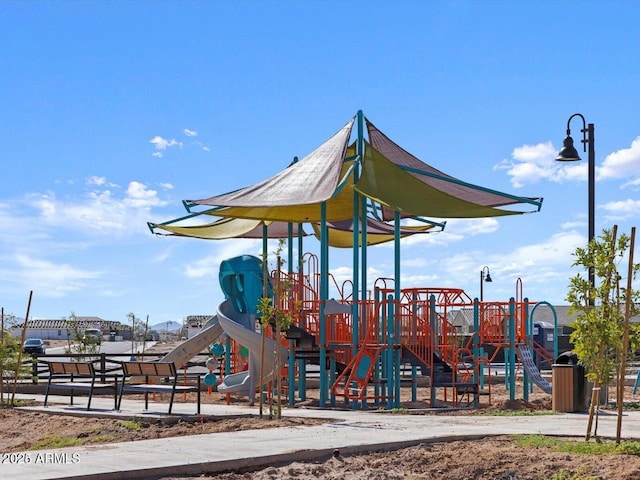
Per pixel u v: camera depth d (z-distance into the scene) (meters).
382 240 30.16
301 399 22.92
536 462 11.41
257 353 21.28
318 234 29.27
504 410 20.02
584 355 12.41
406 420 16.23
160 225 26.81
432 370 20.88
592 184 22.80
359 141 22.14
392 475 11.18
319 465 11.65
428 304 21.17
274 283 20.53
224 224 28.05
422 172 23.00
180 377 28.16
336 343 21.20
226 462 11.27
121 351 55.38
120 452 11.98
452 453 12.23
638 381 24.16
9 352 19.73
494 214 21.11
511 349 23.34
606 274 12.16
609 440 12.88
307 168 21.69
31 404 19.53
